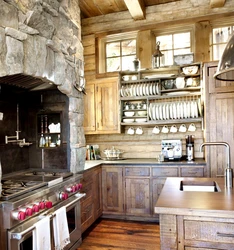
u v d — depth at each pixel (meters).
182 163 3.36
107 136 4.28
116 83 3.92
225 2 3.68
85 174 3.08
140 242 2.85
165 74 3.74
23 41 2.01
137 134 4.13
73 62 2.87
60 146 2.88
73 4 2.95
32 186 2.07
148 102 3.79
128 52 4.20
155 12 3.97
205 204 1.49
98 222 3.49
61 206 2.29
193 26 3.84
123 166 3.58
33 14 2.07
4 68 1.81
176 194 1.74
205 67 3.26
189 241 1.44
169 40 3.99
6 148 2.58
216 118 3.21
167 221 1.47
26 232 1.74
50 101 2.93
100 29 4.25
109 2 3.83
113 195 3.63
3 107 2.54
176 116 3.63
